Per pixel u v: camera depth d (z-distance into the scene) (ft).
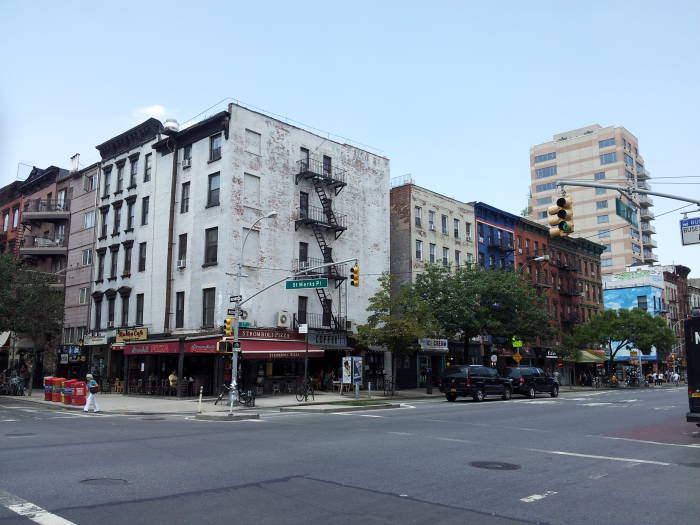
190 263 113.19
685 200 48.42
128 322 126.41
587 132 334.24
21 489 25.50
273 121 119.14
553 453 38.60
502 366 169.27
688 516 22.53
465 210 166.30
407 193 147.95
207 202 112.47
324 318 122.31
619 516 22.45
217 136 113.70
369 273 135.64
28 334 132.67
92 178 147.74
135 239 128.26
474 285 125.70
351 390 123.13
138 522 20.45
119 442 42.11
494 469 32.22
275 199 117.08
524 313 134.21
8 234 177.58
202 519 20.99
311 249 122.72
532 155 349.20
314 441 43.21
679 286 296.30
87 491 25.16
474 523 21.17
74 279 146.72
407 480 28.71
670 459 36.42
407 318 114.93
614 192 311.27
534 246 193.88
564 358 189.26
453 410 77.82
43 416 70.03
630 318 189.88
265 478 28.53
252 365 109.91
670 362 268.82
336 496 24.99
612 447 41.75
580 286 217.56
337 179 127.03
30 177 174.70
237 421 62.85
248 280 109.70
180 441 42.86
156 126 128.16
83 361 139.13
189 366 114.32
